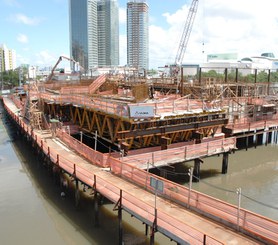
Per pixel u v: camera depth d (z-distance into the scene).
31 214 24.67
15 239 21.09
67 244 20.33
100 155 26.77
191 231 16.16
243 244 15.07
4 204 26.67
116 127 30.94
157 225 16.83
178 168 33.69
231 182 31.25
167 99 39.75
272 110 52.06
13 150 46.75
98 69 135.62
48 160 32.50
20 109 68.38
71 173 25.03
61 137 37.66
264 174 34.00
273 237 14.77
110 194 20.73
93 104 35.34
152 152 27.36
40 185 31.12
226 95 55.84
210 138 34.72
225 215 16.91
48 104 51.81
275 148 45.31
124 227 21.86
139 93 38.53
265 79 130.50
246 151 43.38
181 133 34.53
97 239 20.64
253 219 15.59
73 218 23.64
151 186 20.48
